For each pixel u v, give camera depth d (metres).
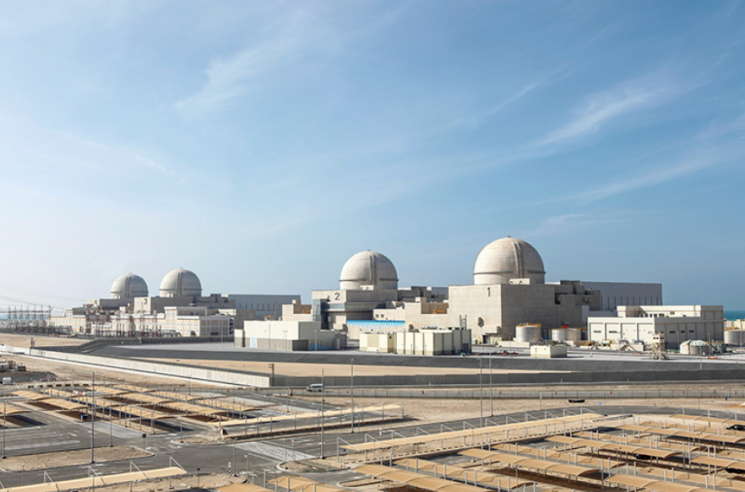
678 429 76.62
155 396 118.06
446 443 79.00
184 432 88.44
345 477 63.56
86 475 65.50
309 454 74.12
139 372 168.50
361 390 119.12
